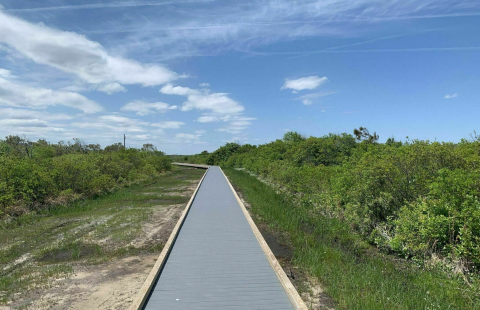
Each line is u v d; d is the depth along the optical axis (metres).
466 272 5.38
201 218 9.38
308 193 11.70
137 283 5.31
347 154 18.53
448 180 5.85
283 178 15.26
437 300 4.54
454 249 5.47
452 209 5.66
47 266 6.19
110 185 17.09
